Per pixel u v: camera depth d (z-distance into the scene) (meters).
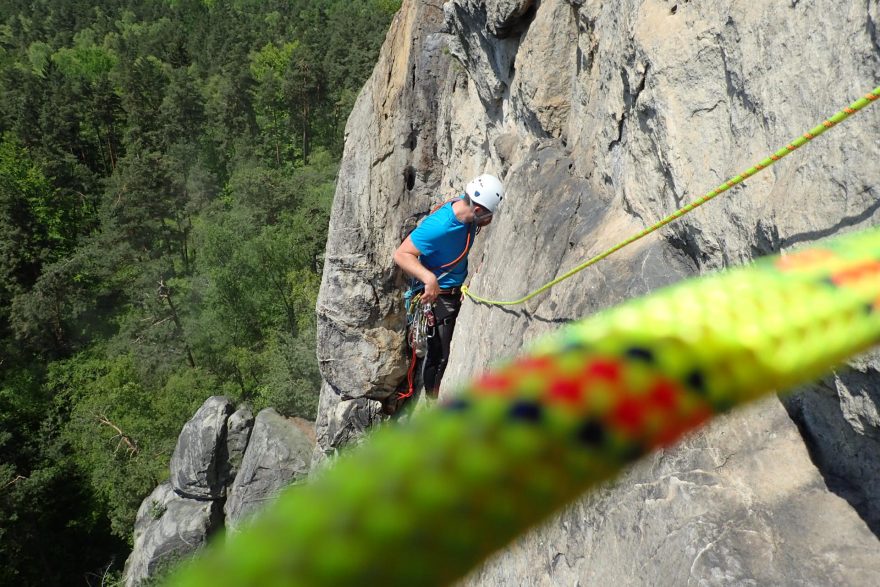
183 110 78.19
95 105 78.31
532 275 5.64
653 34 4.44
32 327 53.78
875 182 2.33
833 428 2.85
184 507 31.91
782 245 2.79
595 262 4.61
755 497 2.92
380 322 17.70
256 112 82.44
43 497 40.22
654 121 4.33
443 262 6.62
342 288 17.20
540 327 5.09
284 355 35.00
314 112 82.38
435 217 6.44
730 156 3.59
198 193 65.50
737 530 2.81
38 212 62.50
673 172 4.08
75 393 49.09
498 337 5.83
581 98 6.59
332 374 18.73
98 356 53.97
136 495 39.94
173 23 123.12
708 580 2.68
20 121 72.25
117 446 42.34
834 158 2.55
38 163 68.75
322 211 53.38
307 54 79.31
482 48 9.22
